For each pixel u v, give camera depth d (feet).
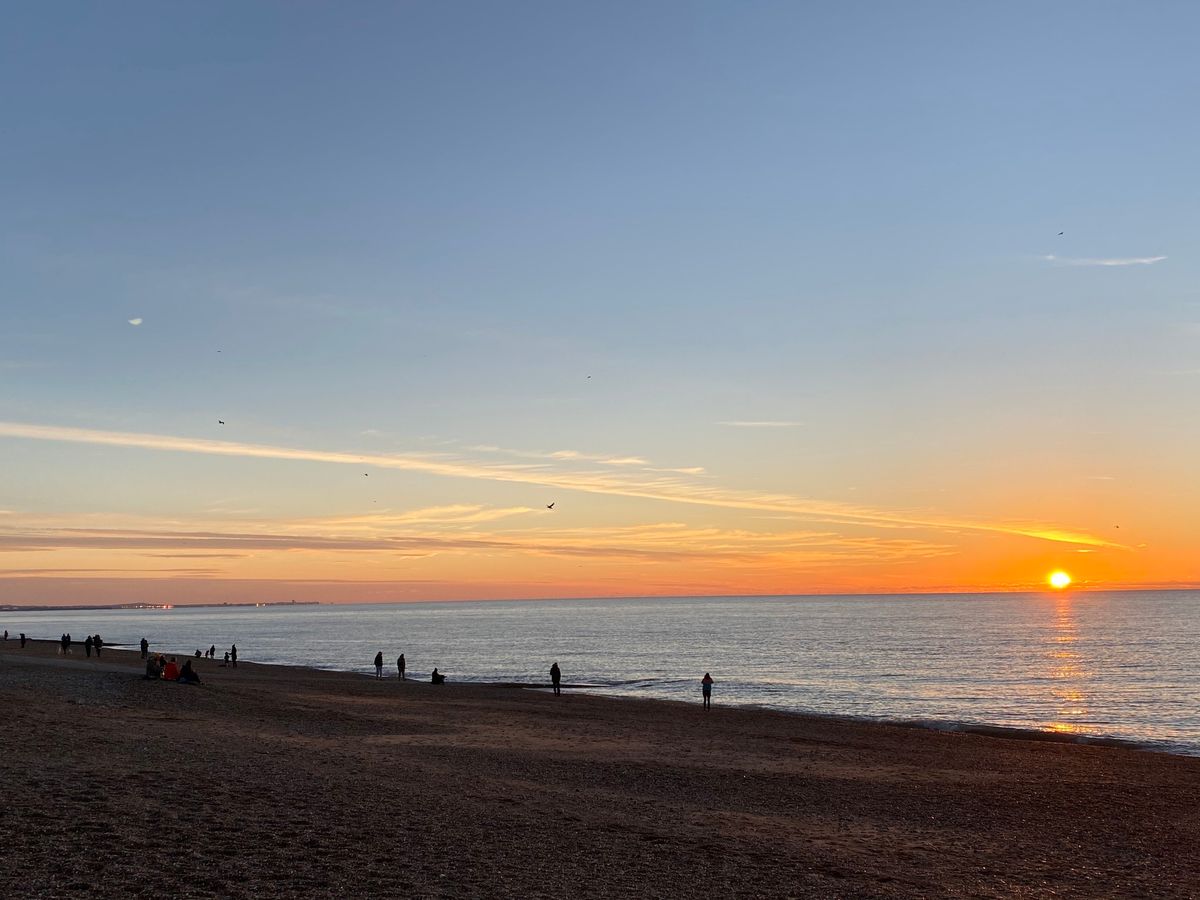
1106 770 98.02
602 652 379.76
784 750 103.60
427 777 68.33
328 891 37.04
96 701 104.73
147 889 35.17
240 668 242.58
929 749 110.52
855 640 446.60
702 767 86.48
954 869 51.34
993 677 252.01
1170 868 55.26
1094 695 207.00
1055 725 157.28
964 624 629.92
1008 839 61.21
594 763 84.69
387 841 46.19
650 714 140.56
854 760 97.86
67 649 260.01
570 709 144.05
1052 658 322.14
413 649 420.77
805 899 42.27
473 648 423.64
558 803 62.08
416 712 127.65
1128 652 348.38
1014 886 48.47
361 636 588.50
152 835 43.11
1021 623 636.48
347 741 88.69
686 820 59.72
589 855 47.26
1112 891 49.03
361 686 179.01
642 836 53.16
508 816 55.62
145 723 88.22
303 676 212.02
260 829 46.21
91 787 52.54
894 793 77.10
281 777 61.98
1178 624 593.42
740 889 42.98
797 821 62.69
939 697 201.46
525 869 43.24
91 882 35.32
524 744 98.02
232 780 59.06
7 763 58.29
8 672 139.44
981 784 84.64
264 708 114.42
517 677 254.47
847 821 64.08
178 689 126.21
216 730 87.97
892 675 259.39
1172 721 163.02
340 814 51.37
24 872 35.76
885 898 43.65
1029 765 99.76
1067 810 73.20
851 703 189.26
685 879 43.98
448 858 43.93
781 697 199.41
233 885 36.63
